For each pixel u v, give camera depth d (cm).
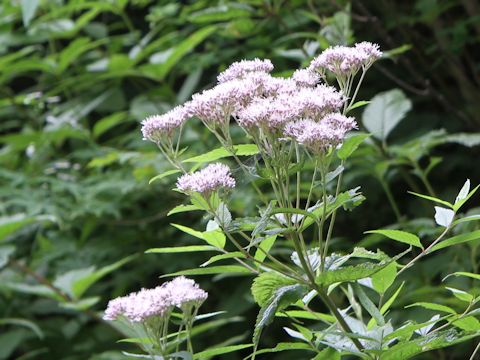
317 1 538
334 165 478
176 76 640
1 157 616
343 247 551
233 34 499
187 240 584
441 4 540
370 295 441
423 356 452
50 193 557
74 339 596
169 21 581
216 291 590
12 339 570
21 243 620
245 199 488
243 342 582
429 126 609
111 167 614
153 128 254
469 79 638
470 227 406
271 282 230
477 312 233
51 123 666
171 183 561
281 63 552
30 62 587
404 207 593
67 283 464
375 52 252
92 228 576
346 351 231
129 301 233
